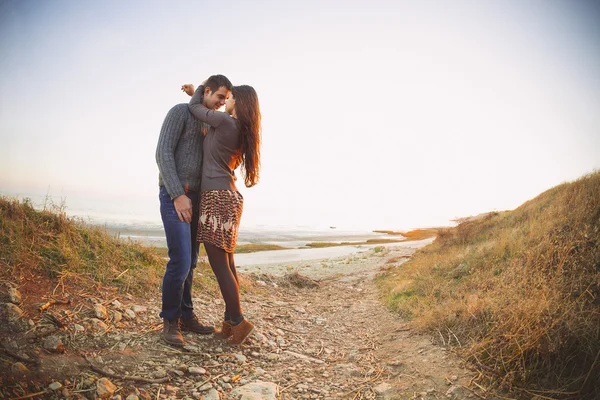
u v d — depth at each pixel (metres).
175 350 2.86
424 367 3.07
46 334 2.49
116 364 2.47
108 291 3.58
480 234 10.30
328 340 4.05
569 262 4.24
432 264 8.05
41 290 3.08
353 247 34.00
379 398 2.61
